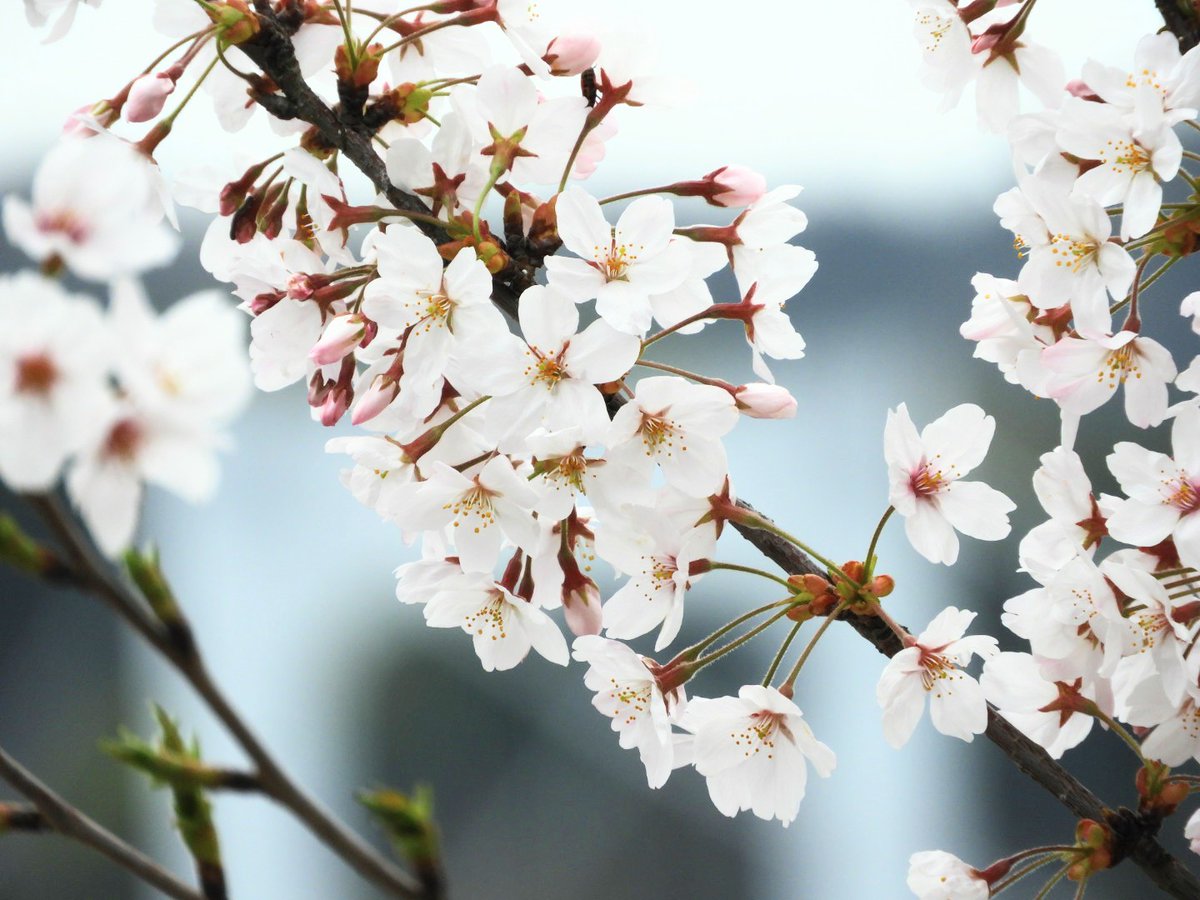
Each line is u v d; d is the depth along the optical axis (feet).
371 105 4.36
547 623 4.34
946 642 4.31
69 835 3.11
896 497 4.31
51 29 4.34
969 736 4.32
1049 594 4.34
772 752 4.34
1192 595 4.33
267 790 2.99
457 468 4.32
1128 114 4.33
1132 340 4.37
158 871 3.16
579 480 4.27
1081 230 4.36
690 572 4.32
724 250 4.37
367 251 4.35
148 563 2.94
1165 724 4.30
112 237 3.36
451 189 4.35
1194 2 4.35
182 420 3.31
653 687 4.30
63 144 3.42
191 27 4.34
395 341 4.33
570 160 4.33
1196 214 4.34
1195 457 4.32
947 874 4.35
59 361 3.20
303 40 4.36
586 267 4.25
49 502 2.89
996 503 4.36
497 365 4.24
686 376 4.30
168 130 4.31
